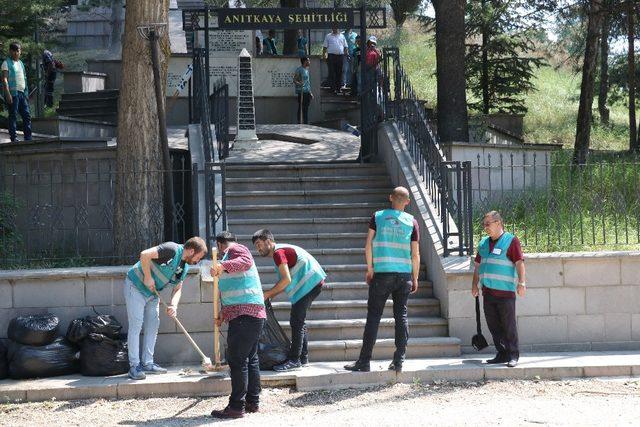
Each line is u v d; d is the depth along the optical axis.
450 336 9.66
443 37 15.62
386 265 8.61
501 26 21.80
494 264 8.97
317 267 8.94
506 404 7.77
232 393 7.57
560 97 28.72
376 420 7.28
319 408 7.81
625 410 7.47
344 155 15.18
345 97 21.34
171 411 7.88
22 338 8.77
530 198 11.48
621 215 11.30
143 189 10.68
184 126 18.52
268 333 8.92
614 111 28.30
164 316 9.34
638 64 23.08
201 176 12.09
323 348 9.38
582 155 16.25
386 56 13.52
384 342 9.42
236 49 20.55
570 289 9.79
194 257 8.23
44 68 23.42
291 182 12.45
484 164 13.59
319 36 34.09
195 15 14.41
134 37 10.83
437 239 10.33
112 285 9.36
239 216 11.66
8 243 10.78
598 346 9.81
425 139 11.65
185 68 19.84
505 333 8.94
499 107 22.55
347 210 11.87
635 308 9.85
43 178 12.50
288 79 20.80
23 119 14.94
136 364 8.69
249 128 15.83
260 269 10.38
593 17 17.27
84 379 8.72
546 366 8.80
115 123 17.73
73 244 11.98
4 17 19.73
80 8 31.89
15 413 7.92
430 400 7.98
